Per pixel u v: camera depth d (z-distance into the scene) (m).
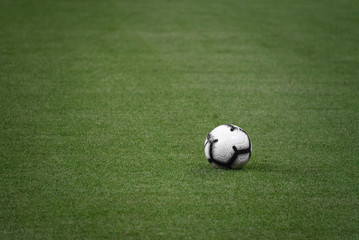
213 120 12.09
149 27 22.91
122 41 20.36
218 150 8.66
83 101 13.41
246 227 6.78
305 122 12.03
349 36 22.08
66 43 19.70
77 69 16.50
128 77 15.85
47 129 11.16
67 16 24.36
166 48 19.56
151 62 17.66
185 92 14.48
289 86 15.25
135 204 7.44
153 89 14.69
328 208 7.39
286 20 25.00
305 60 18.33
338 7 28.48
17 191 7.91
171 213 7.16
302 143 10.52
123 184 8.19
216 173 8.66
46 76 15.64
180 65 17.39
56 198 7.64
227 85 15.25
